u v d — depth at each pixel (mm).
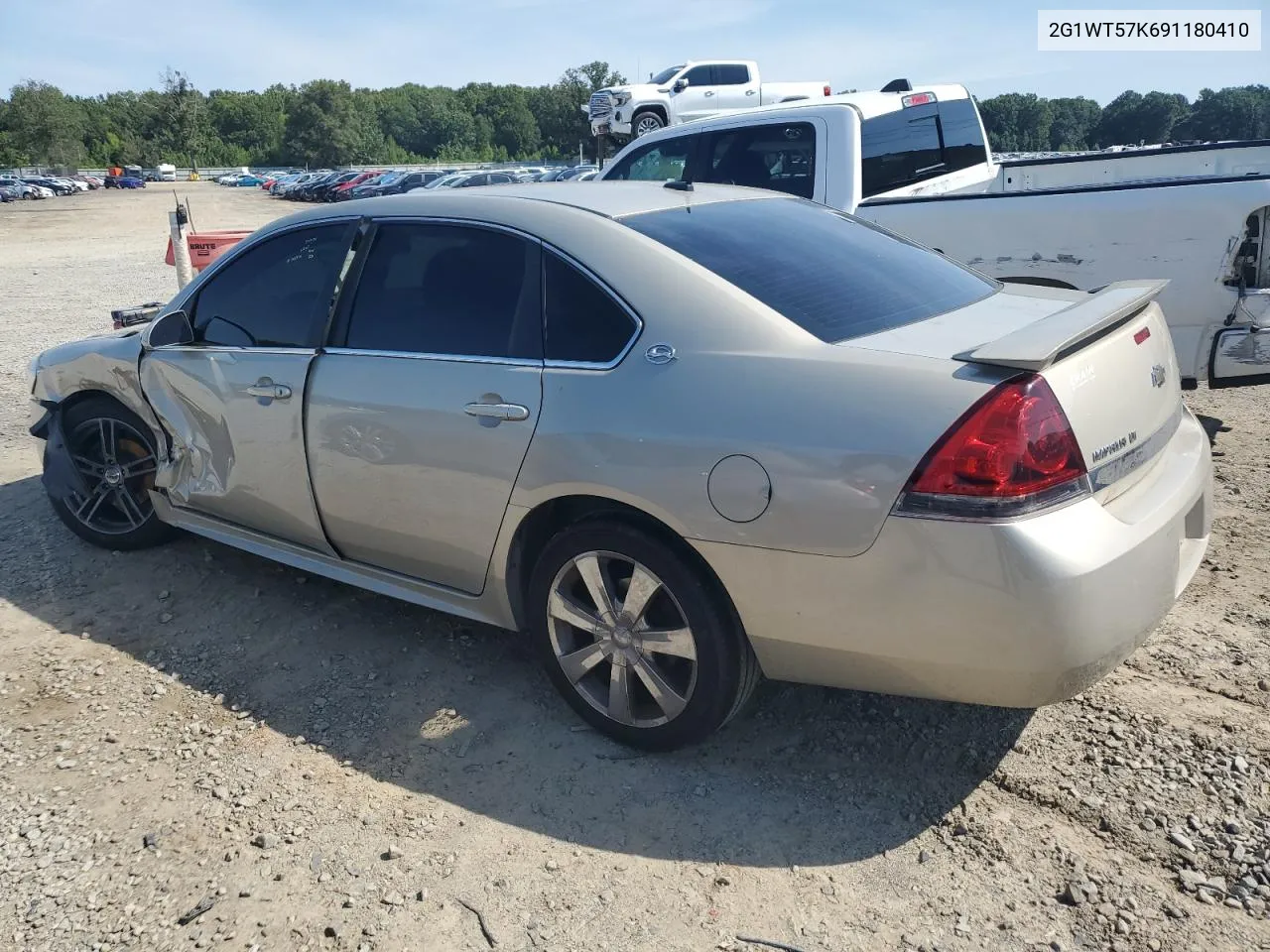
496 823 2721
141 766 3016
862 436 2404
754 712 3188
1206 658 3293
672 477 2637
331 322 3508
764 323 2684
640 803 2781
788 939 2281
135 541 4520
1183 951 2182
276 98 155000
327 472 3463
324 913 2408
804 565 2490
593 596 2922
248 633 3824
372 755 3045
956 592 2324
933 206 5523
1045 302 3150
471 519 3111
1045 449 2303
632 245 2945
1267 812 2561
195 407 3910
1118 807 2627
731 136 6828
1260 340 4676
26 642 3797
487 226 3217
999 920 2299
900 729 3055
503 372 3016
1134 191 4852
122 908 2445
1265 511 4508
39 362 4602
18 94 118688
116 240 30438
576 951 2273
